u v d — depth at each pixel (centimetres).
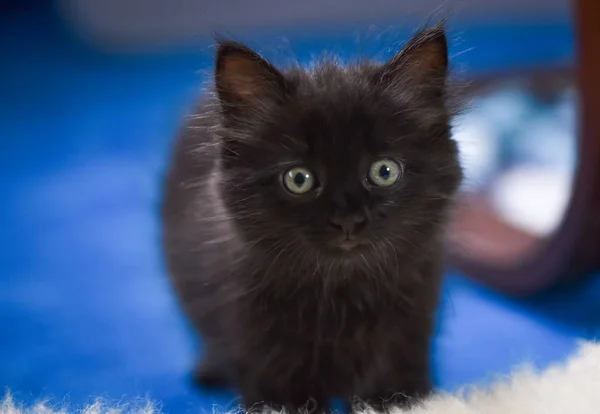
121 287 58
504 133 66
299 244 42
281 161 42
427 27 45
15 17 115
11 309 55
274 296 43
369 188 42
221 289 44
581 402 39
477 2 106
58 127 86
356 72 44
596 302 55
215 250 44
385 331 44
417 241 43
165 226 50
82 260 61
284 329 43
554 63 78
